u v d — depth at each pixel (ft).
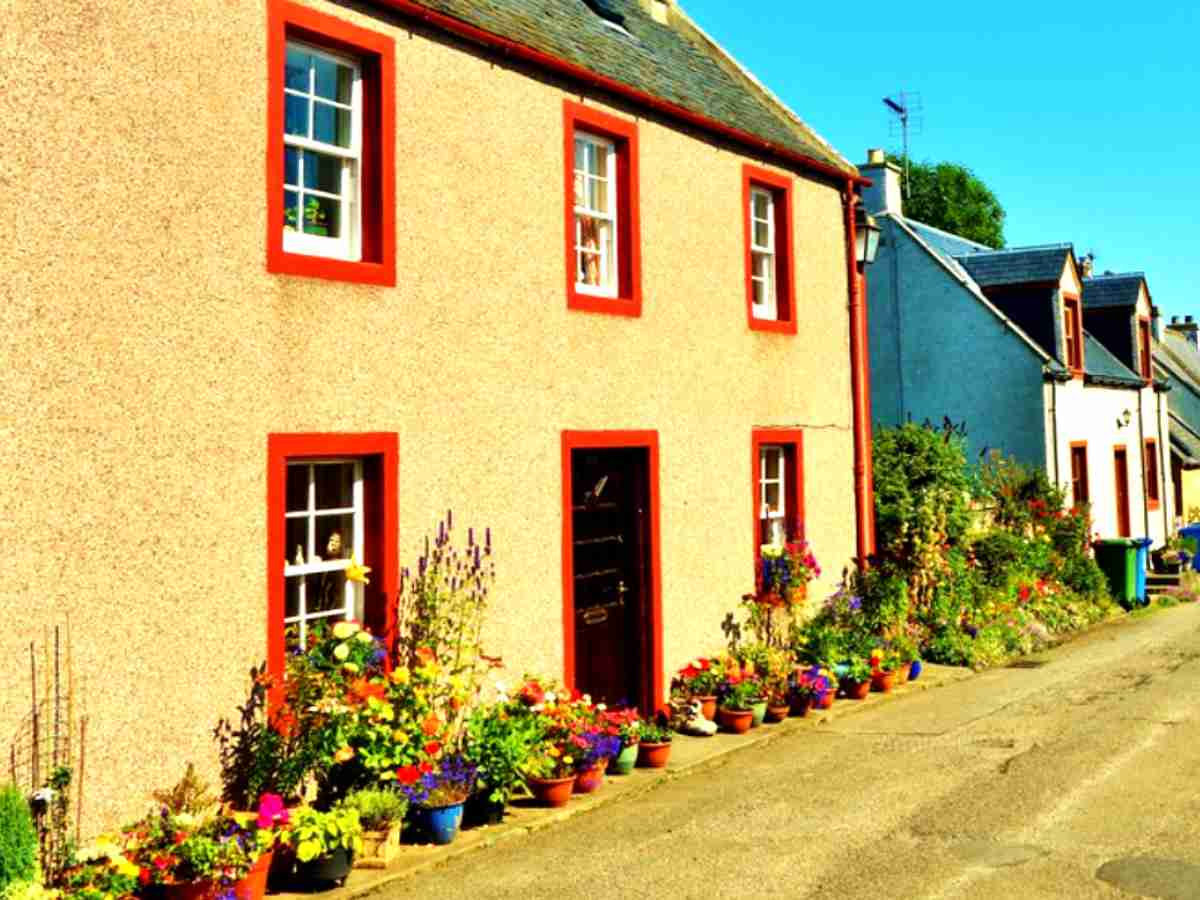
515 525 30.30
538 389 31.30
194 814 20.95
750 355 40.75
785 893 21.42
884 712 37.99
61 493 20.16
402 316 27.20
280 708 23.38
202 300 22.71
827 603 43.50
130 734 21.03
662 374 36.32
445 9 28.84
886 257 71.82
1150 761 30.17
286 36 25.40
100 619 20.66
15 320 19.61
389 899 21.40
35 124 20.02
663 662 35.65
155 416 21.75
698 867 22.95
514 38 30.91
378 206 26.81
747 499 40.11
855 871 22.49
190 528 22.26
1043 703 38.68
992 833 24.61
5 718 19.22
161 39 22.17
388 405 26.73
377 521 26.53
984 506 61.00
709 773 30.68
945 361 69.72
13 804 18.08
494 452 29.73
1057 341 69.56
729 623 38.73
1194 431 102.99
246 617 23.24
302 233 25.86
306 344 24.80
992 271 72.23
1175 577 75.41
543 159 31.94
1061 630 55.21
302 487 25.85
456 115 29.04
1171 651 49.57
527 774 26.89
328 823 21.42
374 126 26.94
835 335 46.03
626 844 24.54
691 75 43.04
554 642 31.42
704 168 38.86
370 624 26.43
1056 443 67.92
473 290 29.32
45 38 20.22
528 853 24.09
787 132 45.85
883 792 28.09
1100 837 24.07
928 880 21.86
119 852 19.58
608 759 29.45
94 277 20.84
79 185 20.66
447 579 28.12
